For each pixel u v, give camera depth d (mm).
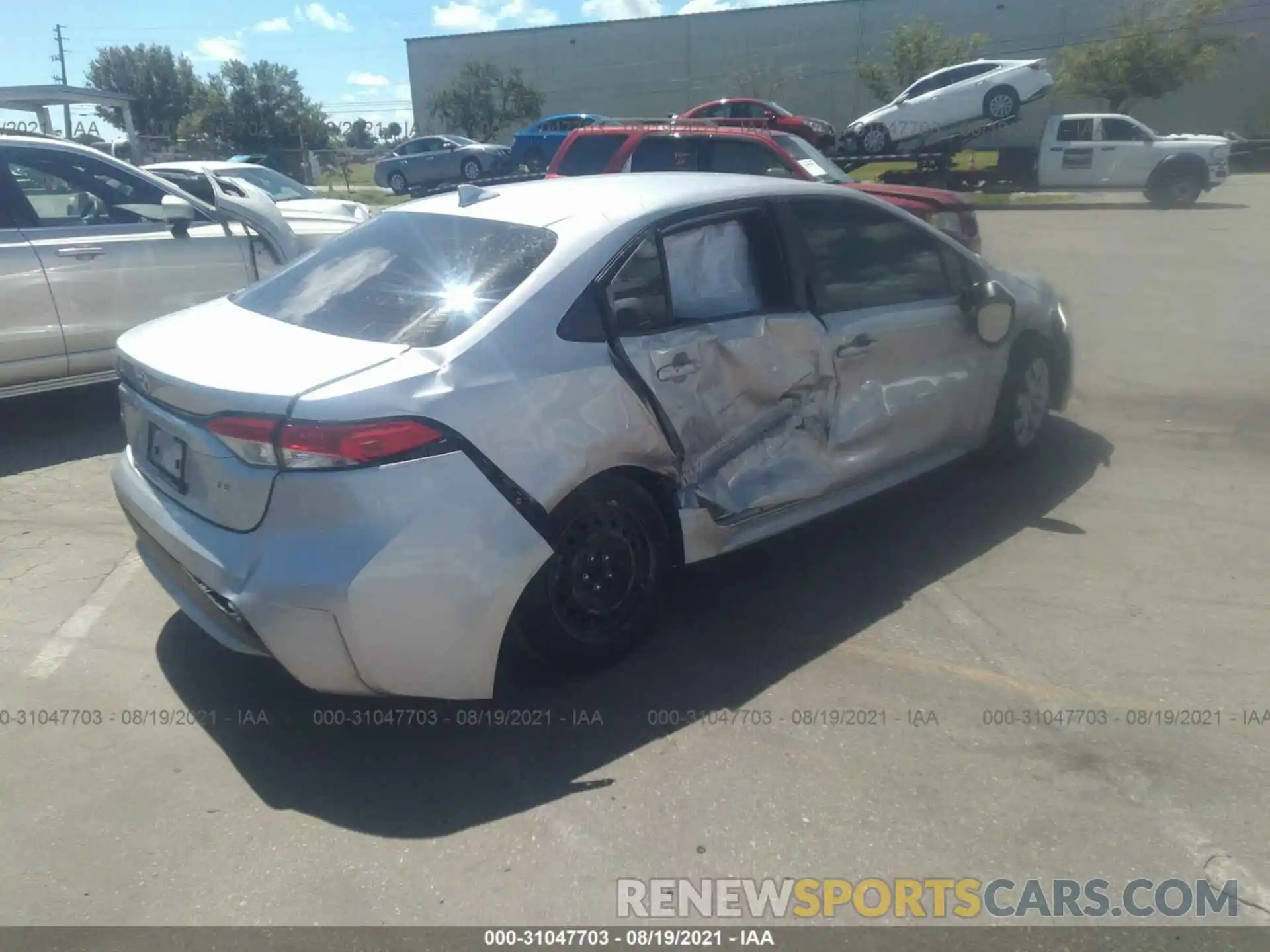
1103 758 3303
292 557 3023
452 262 3744
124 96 9461
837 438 4461
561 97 53062
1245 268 13289
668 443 3729
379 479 3002
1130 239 16688
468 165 30703
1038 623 4160
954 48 41281
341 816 3070
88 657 3973
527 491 3264
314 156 41875
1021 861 2873
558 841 2957
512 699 3646
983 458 5855
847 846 2932
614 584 3717
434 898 2752
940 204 9461
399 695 3150
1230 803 3096
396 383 3100
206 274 6906
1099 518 5219
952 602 4344
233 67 47844
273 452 3020
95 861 2895
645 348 3684
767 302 4242
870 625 4152
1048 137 24109
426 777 3244
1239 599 4355
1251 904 2717
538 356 3391
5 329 6082
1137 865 2855
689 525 3854
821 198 4531
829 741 3395
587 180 4395
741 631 4109
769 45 49438
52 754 3373
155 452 3561
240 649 3303
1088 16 44812
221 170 12312
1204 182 22703
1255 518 5203
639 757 3324
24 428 6855
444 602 3098
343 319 3602
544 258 3607
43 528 5191
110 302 6477
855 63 46188
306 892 2771
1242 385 7613
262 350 3381
